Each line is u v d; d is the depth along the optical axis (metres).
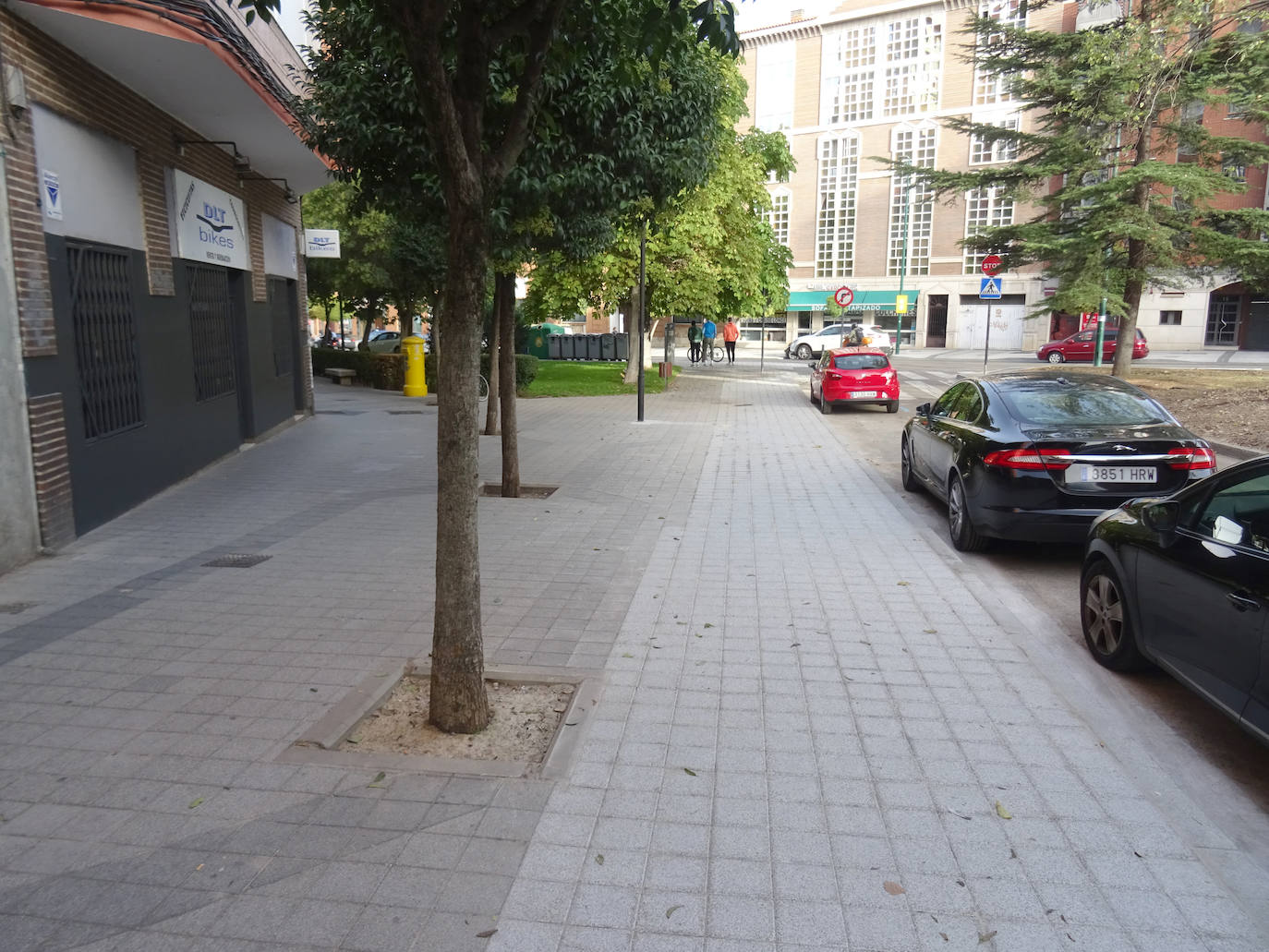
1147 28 20.20
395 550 7.45
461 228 3.91
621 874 3.12
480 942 2.77
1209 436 13.55
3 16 6.73
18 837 3.30
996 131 24.12
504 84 7.25
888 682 4.82
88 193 8.12
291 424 16.08
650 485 10.82
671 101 8.41
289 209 16.09
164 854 3.20
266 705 4.42
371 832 3.34
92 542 7.67
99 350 8.36
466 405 4.07
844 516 9.14
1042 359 36.75
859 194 52.75
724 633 5.58
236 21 10.39
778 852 3.26
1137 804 3.61
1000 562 7.42
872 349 19.62
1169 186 21.41
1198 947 2.77
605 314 25.14
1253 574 3.78
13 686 4.64
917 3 49.50
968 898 3.00
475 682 4.21
